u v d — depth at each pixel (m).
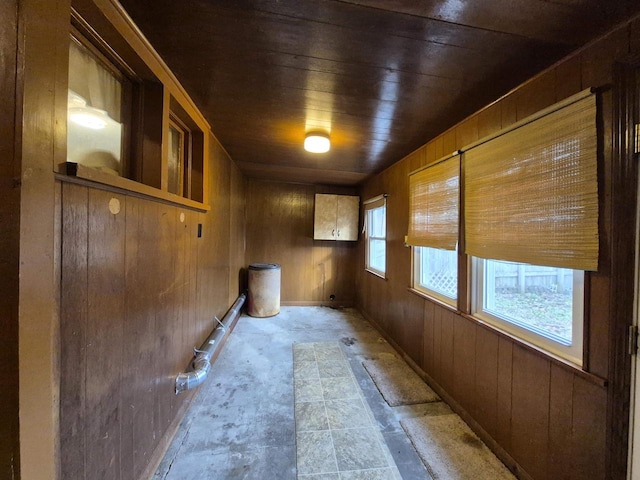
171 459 1.44
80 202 0.82
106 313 0.96
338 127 2.08
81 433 0.84
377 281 3.58
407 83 1.44
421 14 0.95
